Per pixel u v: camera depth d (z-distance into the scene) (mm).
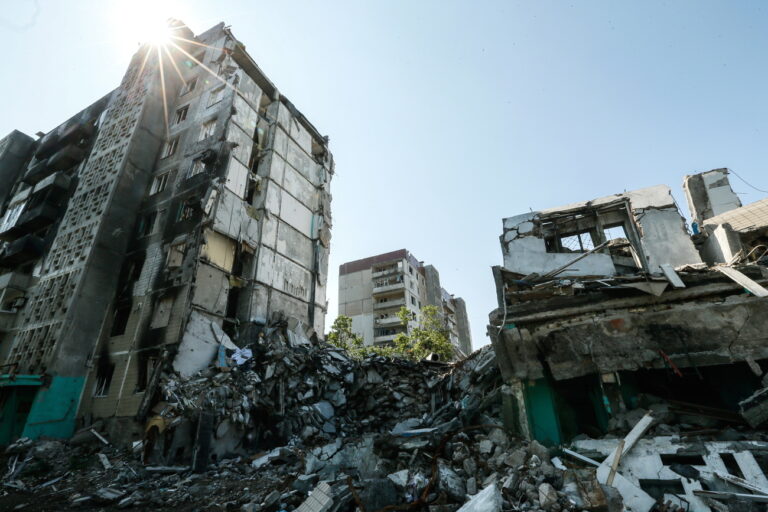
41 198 25297
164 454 11062
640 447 6367
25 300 20500
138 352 15734
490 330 8984
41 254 22516
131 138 22156
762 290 6695
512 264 12570
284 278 22094
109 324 17922
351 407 16359
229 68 23266
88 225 20266
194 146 21625
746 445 5738
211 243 17969
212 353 15703
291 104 27500
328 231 27469
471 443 8227
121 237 19984
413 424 10789
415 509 6109
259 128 24484
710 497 5277
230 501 7699
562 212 13180
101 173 22531
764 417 6246
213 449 11297
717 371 7707
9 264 24156
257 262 20250
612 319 7918
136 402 14289
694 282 7516
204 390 12672
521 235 13039
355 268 53844
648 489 5895
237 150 20922
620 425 7219
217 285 17531
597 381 8117
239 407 12523
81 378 16594
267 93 26562
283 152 25094
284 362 15383
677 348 7301
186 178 20484
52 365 15938
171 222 19094
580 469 6207
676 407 7305
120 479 10008
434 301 53344
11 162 31531
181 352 14602
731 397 7387
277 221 22750
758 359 6805
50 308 18359
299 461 10312
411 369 16594
